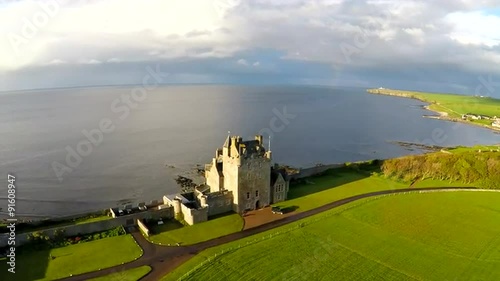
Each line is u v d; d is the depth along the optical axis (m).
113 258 72.62
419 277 69.00
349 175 133.88
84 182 134.38
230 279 65.88
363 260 74.25
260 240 81.12
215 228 87.44
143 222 88.44
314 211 99.44
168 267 69.88
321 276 67.88
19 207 111.50
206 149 187.50
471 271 71.81
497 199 112.94
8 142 199.12
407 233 87.44
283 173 108.62
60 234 78.56
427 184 127.00
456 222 94.81
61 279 65.00
